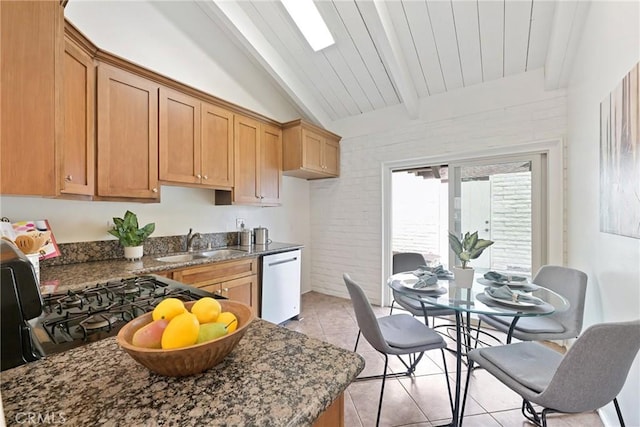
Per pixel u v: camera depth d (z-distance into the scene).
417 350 1.53
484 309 1.38
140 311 0.99
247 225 3.28
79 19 2.00
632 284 1.23
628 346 0.96
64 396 0.53
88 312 0.98
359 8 2.35
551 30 2.11
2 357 0.63
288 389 0.55
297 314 3.02
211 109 2.50
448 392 1.78
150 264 1.97
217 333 0.59
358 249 3.64
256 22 2.67
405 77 2.73
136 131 1.97
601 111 1.58
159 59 2.45
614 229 1.38
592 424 1.50
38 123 0.77
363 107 3.51
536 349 1.44
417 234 3.96
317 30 2.63
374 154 3.49
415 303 2.23
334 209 3.86
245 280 2.53
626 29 1.27
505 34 2.28
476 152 2.78
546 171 2.50
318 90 3.38
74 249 1.98
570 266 2.24
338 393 0.57
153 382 0.57
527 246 2.60
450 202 2.99
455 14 2.24
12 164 0.73
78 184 1.64
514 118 2.57
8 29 0.71
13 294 0.65
